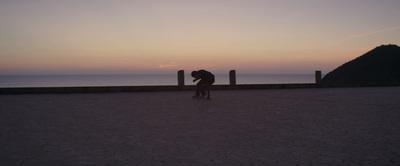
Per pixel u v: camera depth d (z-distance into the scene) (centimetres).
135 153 347
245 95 1324
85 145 386
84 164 302
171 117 649
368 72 9100
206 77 1107
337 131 488
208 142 407
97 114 695
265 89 1831
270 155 340
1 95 1297
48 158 323
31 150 358
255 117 651
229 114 699
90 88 1495
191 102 998
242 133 472
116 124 556
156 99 1114
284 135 456
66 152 349
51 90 1440
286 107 847
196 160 319
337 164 304
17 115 670
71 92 1464
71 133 468
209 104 933
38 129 501
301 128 516
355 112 735
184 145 389
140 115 680
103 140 417
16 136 441
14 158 322
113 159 321
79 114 693
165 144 394
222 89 1745
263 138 434
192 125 547
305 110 777
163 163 307
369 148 371
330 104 932
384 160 317
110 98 1158
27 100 1053
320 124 559
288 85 1934
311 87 2005
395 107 844
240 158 327
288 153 349
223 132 480
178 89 1666
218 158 327
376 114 698
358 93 1459
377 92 1544
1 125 538
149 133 470
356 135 454
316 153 348
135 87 1584
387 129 505
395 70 8744
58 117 643
